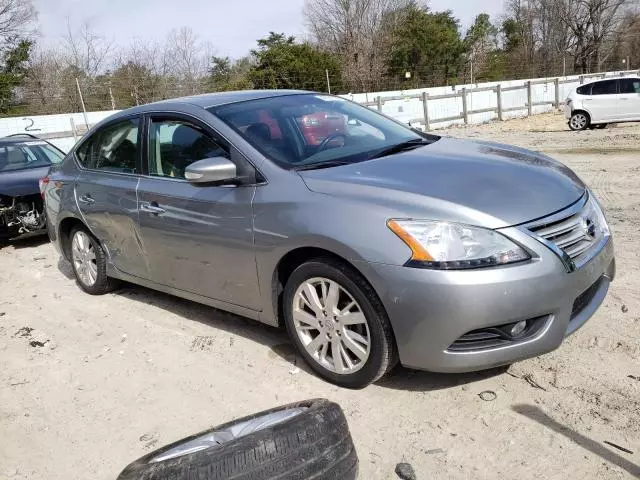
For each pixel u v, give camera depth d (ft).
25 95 87.35
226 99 14.48
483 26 187.52
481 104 81.46
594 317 13.41
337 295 11.02
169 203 13.80
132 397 12.09
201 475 6.63
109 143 16.49
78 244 18.30
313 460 6.97
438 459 9.33
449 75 151.23
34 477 9.93
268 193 11.76
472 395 10.91
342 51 148.25
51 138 56.90
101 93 86.07
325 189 11.10
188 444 7.64
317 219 10.82
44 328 16.16
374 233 10.14
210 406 11.46
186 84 97.04
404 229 9.91
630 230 19.85
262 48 137.80
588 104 57.67
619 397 10.41
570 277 10.03
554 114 84.94
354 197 10.67
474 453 9.38
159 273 14.94
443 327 9.70
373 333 10.53
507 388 11.01
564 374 11.27
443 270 9.62
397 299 9.93
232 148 12.63
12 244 27.07
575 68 175.01
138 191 14.76
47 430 11.23
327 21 150.30
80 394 12.42
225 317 15.62
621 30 174.81
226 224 12.45
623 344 12.12
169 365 13.28
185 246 13.65
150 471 6.82
